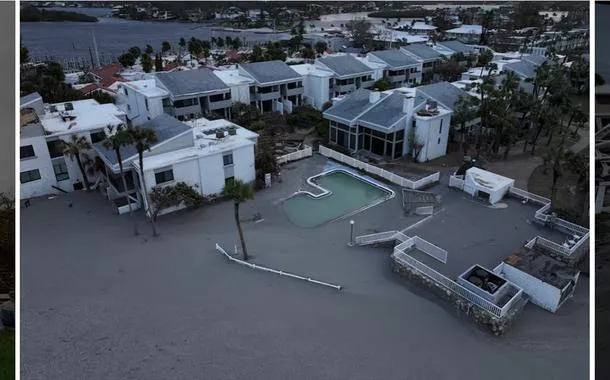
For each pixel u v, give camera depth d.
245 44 163.75
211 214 37.75
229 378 20.67
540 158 50.00
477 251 31.17
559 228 33.97
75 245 32.59
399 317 25.00
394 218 36.66
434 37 152.88
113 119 44.22
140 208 38.69
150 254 31.48
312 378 20.75
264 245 32.75
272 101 68.44
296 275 28.69
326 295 26.81
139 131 32.06
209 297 26.50
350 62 75.31
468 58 93.06
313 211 38.31
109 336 23.11
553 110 50.50
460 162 48.50
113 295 26.56
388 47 133.00
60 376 20.62
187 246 32.62
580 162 34.78
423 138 47.38
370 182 43.38
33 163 39.69
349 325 24.25
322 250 32.09
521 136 56.06
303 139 56.00
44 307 25.36
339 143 52.88
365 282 28.23
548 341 23.30
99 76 89.06
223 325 24.05
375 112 49.75
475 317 24.58
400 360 21.91
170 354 21.97
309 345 22.70
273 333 23.50
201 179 38.78
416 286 27.86
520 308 25.06
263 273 29.14
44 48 166.38
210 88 61.28
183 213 37.88
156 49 166.00
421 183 41.78
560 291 24.78
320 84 69.56
